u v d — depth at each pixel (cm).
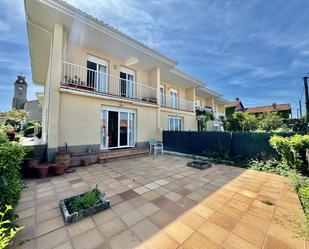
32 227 247
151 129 1006
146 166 648
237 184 445
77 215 264
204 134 852
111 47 810
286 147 541
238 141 734
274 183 452
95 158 689
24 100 3241
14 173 284
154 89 1066
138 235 231
